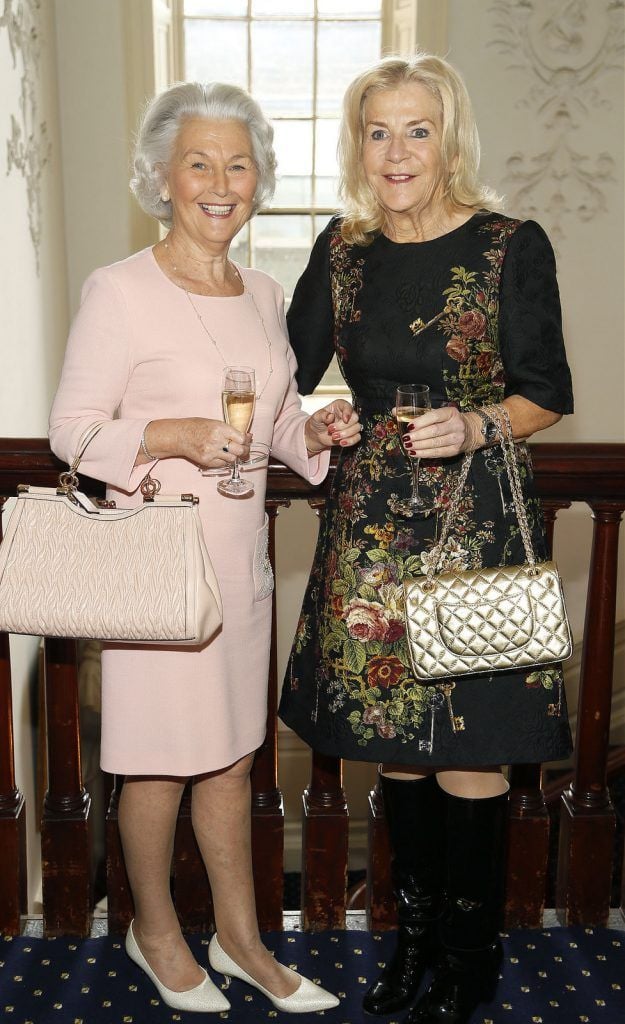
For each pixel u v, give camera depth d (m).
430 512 1.79
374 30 5.60
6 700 2.19
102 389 1.77
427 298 1.79
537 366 1.76
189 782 2.20
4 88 3.71
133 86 5.16
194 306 1.80
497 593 1.77
